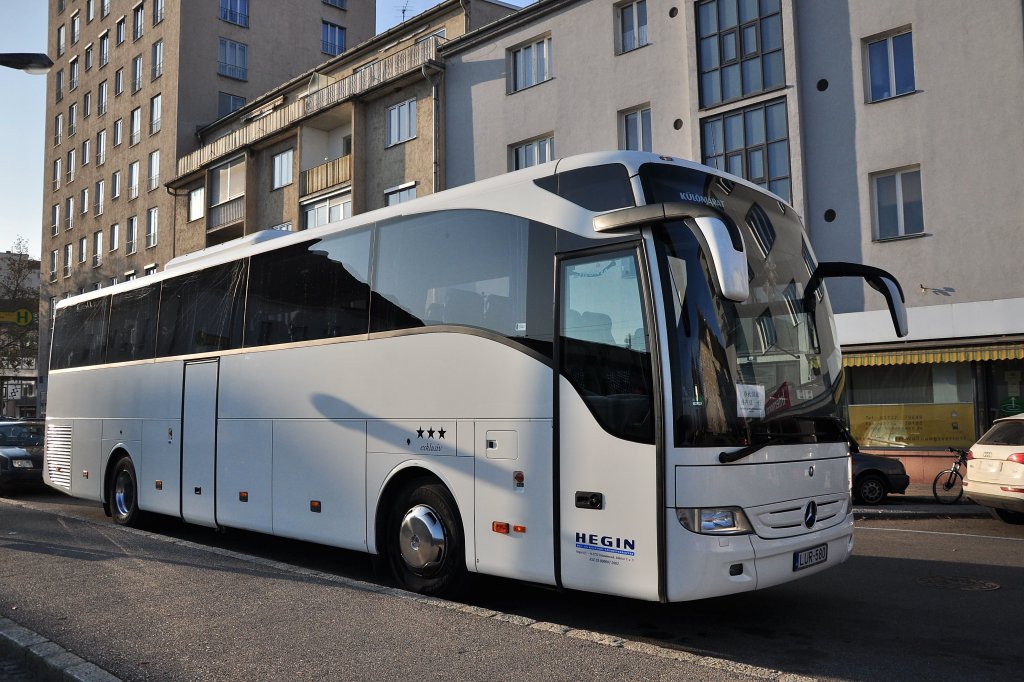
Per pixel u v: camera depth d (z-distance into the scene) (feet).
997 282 54.65
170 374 35.14
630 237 19.21
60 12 184.96
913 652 18.67
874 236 59.98
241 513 30.14
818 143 62.28
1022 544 34.37
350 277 26.84
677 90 69.31
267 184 113.80
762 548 18.37
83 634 18.43
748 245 20.88
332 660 16.19
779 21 63.72
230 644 17.40
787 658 18.25
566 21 77.15
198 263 34.71
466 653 16.33
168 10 143.13
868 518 45.09
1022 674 17.08
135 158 150.61
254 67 147.13
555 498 19.84
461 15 94.17
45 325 181.98
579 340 19.88
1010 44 54.70
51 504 51.47
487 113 83.25
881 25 59.82
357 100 96.07
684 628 20.84
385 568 25.17
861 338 59.67
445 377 22.94
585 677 14.78
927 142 57.67
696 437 17.99
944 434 58.90
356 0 161.79
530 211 21.58
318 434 27.07
